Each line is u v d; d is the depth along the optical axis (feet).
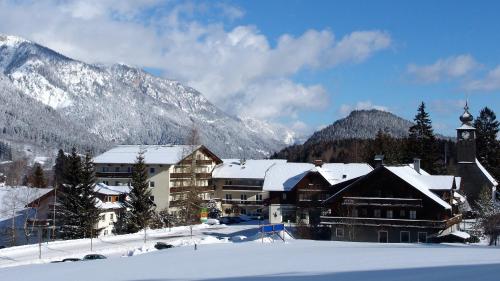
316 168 324.80
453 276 82.58
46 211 293.02
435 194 248.52
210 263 126.82
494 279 77.41
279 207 333.83
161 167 357.82
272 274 98.63
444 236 224.12
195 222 329.93
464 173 323.98
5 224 286.05
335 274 93.40
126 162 363.15
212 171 396.57
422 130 408.26
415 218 234.58
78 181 271.90
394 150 423.23
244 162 407.64
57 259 191.42
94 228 276.21
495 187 337.11
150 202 299.99
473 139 323.98
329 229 251.39
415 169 293.23
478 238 227.20
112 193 312.71
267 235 232.94
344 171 335.67
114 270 121.80
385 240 234.58
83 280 106.22
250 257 138.51
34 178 470.80
